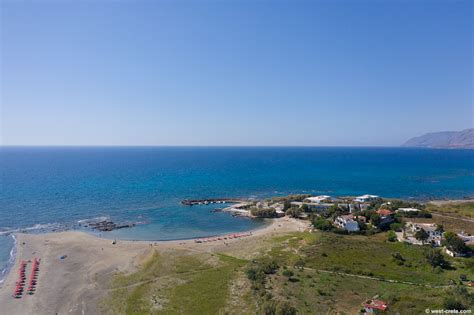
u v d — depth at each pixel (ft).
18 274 236.02
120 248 295.07
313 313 160.86
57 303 192.54
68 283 219.82
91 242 315.37
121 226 381.19
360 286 193.77
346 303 171.22
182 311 174.50
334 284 196.54
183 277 221.25
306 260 244.42
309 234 325.83
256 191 634.02
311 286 193.67
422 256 250.37
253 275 209.67
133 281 219.00
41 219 403.75
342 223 350.84
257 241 310.86
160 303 185.06
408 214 394.73
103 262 258.57
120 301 191.01
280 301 166.61
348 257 250.78
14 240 318.45
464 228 341.21
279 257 256.73
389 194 614.34
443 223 360.69
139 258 266.77
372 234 331.77
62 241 316.19
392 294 177.58
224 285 203.82
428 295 174.09
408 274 214.90
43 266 251.19
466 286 191.01
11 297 200.85
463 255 253.24
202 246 299.38
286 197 535.19
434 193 624.59
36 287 213.66
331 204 467.93
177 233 360.89
